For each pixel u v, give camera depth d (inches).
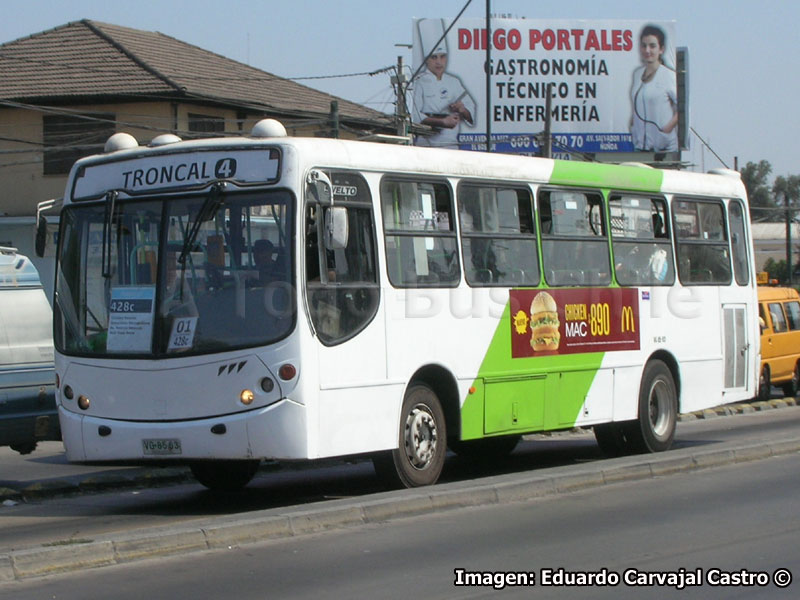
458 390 514.3
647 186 638.5
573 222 589.6
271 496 528.7
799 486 513.3
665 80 2058.3
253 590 319.6
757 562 356.2
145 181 470.3
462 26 2017.7
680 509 453.7
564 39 2043.6
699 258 676.1
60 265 487.2
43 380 554.9
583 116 2048.5
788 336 1179.3
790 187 5216.5
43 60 1577.3
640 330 626.5
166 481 595.5
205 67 1684.3
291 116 1658.5
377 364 471.8
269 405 434.3
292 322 435.2
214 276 449.7
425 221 505.0
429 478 501.0
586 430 876.6
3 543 402.3
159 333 454.0
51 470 652.7
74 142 1493.6
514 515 441.1
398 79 1248.8
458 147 2021.4
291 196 441.1
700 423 919.7
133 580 332.5
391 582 330.3
